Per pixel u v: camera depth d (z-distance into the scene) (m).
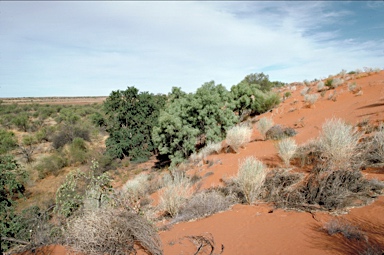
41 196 21.05
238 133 13.42
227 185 8.75
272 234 4.88
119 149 31.56
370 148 7.57
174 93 29.73
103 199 6.66
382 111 11.98
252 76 40.34
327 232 4.45
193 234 5.69
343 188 5.61
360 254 3.61
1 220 8.24
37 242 5.59
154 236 5.40
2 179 10.43
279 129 14.48
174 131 21.08
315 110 18.83
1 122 51.81
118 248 5.01
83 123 49.66
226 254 4.56
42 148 37.03
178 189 8.90
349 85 21.95
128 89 33.59
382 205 4.90
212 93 23.41
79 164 30.27
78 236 5.12
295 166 8.55
